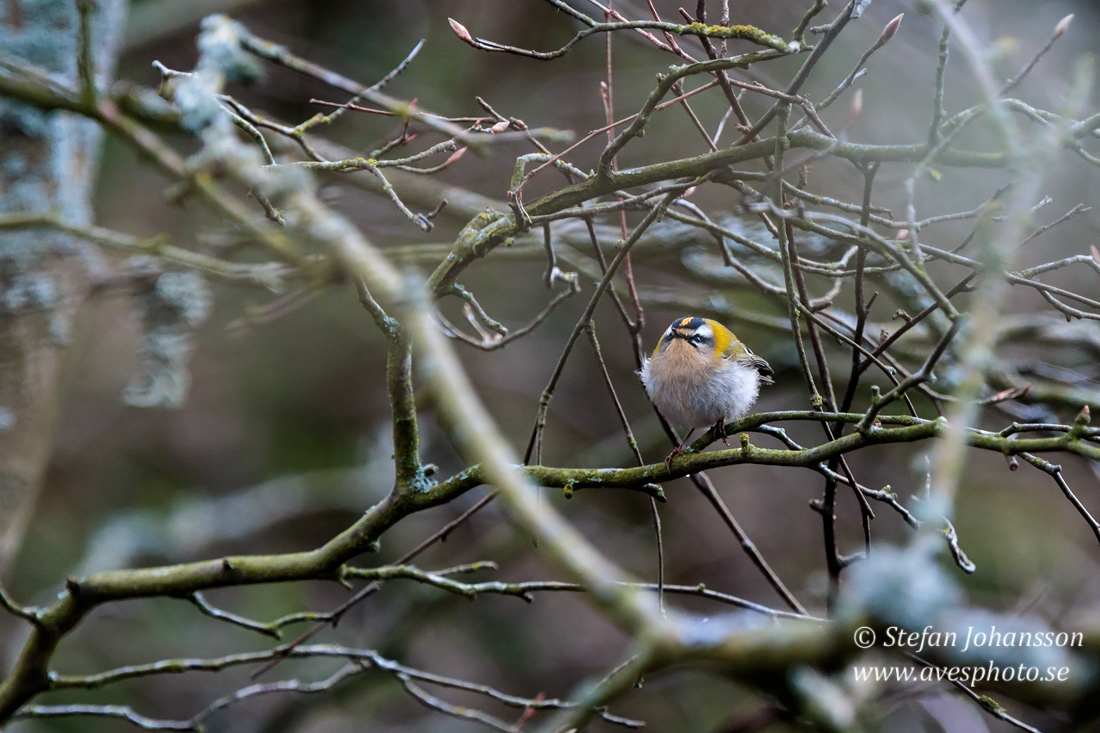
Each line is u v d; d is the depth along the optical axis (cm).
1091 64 447
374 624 1712
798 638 307
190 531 1541
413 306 411
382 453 1695
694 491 1856
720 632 316
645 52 1599
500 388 1844
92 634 1598
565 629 1845
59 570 1650
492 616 1842
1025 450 489
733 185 588
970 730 1079
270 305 973
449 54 1686
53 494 1728
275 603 1744
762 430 571
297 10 1716
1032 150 440
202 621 1697
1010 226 418
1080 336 1055
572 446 1844
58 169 1037
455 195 1075
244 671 1641
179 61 1719
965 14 1311
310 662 1650
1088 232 1097
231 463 1844
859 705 516
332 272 600
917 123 1237
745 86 577
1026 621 339
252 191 599
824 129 586
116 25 1084
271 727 1397
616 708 1609
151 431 1828
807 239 1087
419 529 1778
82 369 1730
